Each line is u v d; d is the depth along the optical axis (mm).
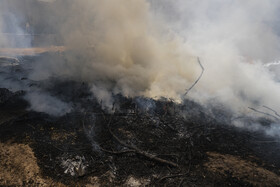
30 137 6520
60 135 6723
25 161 5562
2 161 5527
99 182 5062
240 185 5055
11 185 4871
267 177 5289
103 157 5828
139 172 5398
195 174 5355
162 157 5914
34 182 4965
